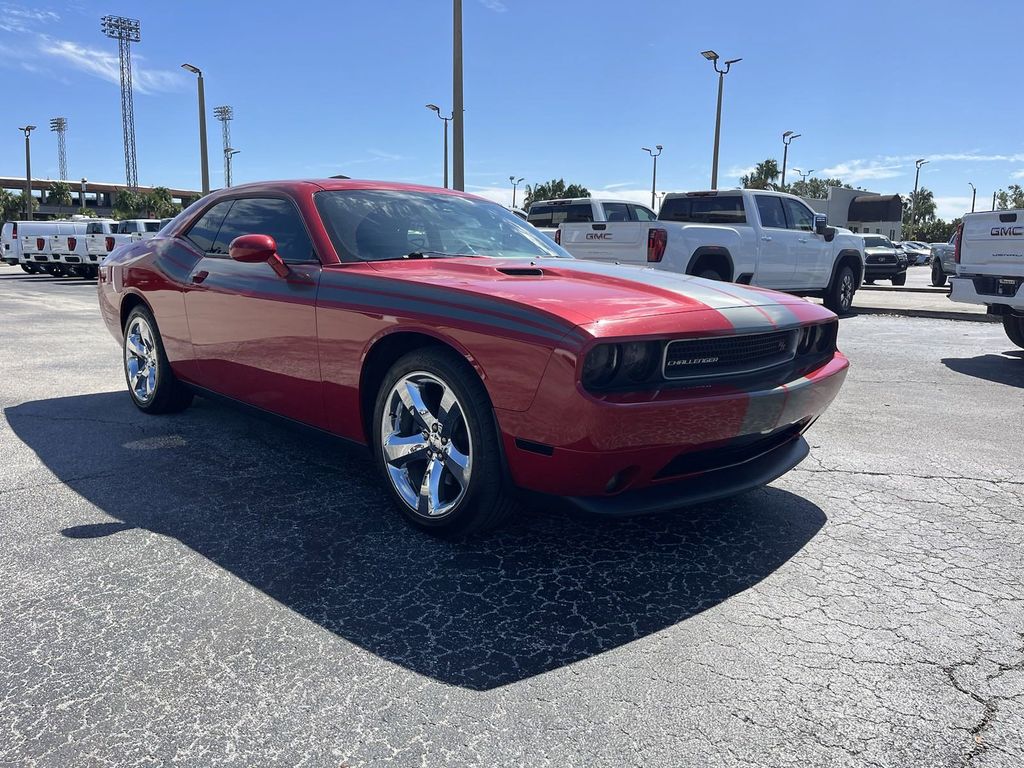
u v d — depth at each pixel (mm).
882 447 4512
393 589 2668
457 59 13891
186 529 3146
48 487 3621
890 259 22922
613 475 2611
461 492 2881
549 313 2594
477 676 2162
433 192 4281
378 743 1876
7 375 6387
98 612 2475
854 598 2648
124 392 5730
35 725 1928
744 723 1971
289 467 3969
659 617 2508
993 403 5707
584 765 1809
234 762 1806
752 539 3145
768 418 2861
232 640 2326
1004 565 2920
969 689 2125
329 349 3301
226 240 4156
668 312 2729
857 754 1856
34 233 24125
